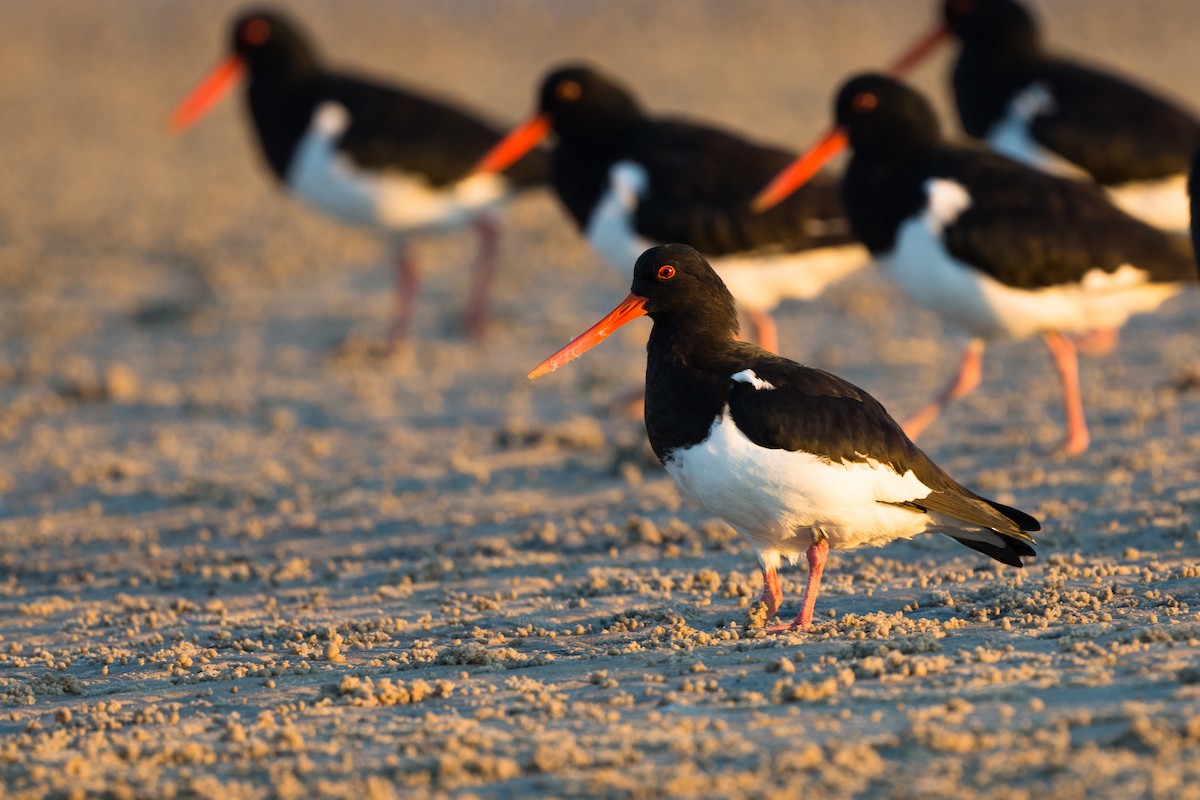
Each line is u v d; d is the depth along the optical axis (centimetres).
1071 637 794
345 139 1869
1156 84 3175
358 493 1381
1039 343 1767
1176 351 1667
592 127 1603
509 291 2194
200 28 4353
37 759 709
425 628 957
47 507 1411
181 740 734
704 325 902
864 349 1798
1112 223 1291
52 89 3769
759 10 4366
